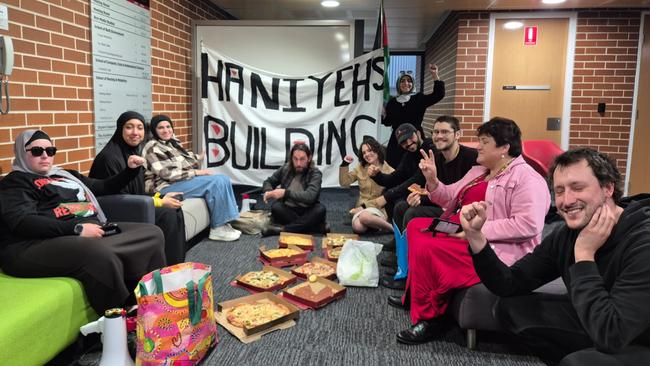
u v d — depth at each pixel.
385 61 4.75
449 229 2.17
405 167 3.71
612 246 1.39
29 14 2.66
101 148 3.42
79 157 3.17
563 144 5.89
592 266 1.35
